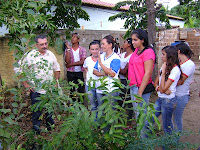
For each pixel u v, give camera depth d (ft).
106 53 10.85
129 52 12.41
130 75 9.70
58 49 23.04
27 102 14.30
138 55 9.15
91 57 12.23
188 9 20.25
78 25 22.00
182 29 45.65
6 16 6.15
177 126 9.34
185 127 12.74
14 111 6.21
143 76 8.95
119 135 5.22
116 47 13.70
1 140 5.54
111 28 46.91
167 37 30.99
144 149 5.42
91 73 11.76
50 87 5.74
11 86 21.33
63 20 21.21
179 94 9.05
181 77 8.84
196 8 19.69
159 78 9.75
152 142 5.65
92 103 11.76
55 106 5.82
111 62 10.36
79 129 5.01
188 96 9.20
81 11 21.30
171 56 8.61
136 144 5.55
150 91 9.59
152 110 5.17
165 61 8.87
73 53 16.25
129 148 5.41
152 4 17.95
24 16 6.36
